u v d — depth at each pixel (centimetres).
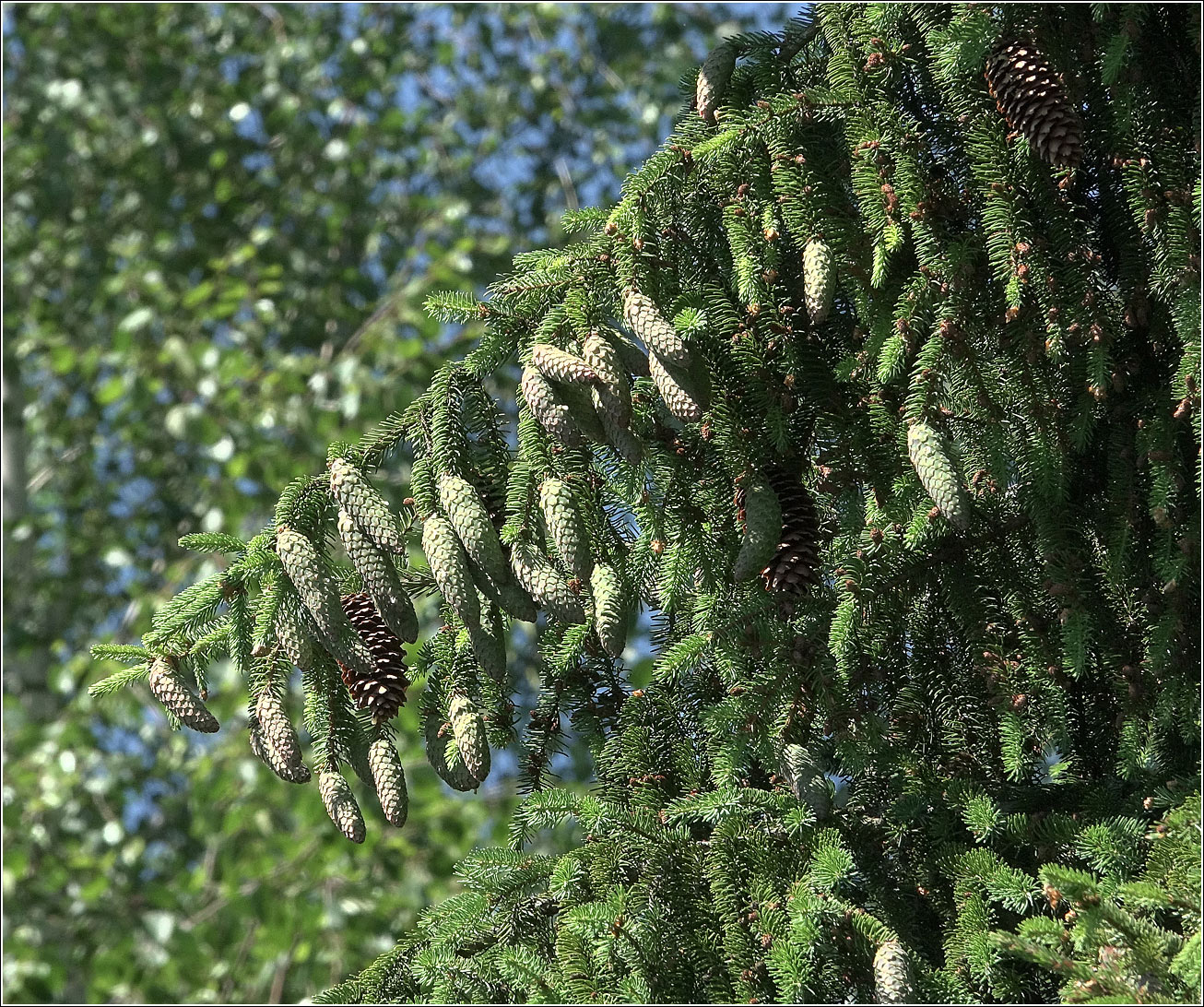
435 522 335
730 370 340
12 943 653
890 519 337
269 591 341
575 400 332
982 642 343
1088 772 346
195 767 707
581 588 337
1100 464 341
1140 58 332
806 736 344
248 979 688
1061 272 333
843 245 337
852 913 329
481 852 348
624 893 337
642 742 355
